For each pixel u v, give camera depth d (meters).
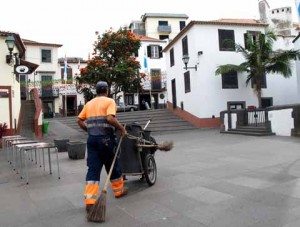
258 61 21.38
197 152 11.00
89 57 27.12
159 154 10.80
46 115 38.75
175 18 53.12
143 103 42.16
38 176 7.82
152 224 4.38
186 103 25.31
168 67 29.50
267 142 13.07
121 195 5.64
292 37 29.88
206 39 23.53
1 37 17.31
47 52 40.41
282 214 4.54
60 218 4.80
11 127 17.23
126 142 6.09
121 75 22.41
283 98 25.17
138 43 23.72
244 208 4.85
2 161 10.50
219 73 21.88
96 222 4.55
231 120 19.25
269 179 6.55
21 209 5.32
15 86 18.83
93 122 5.18
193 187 6.14
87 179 5.06
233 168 7.84
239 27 24.25
